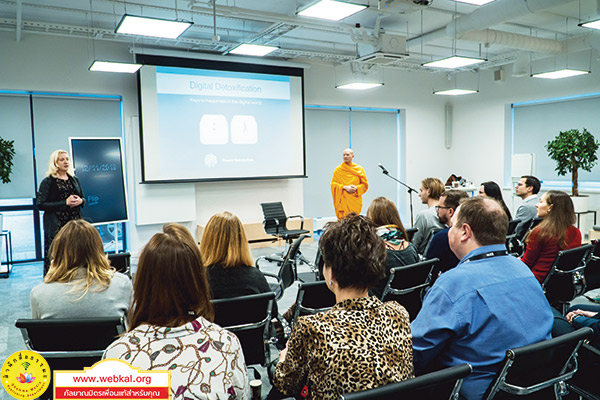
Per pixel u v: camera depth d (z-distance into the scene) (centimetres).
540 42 666
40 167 623
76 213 447
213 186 728
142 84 642
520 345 131
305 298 223
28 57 597
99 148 567
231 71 707
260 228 729
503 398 133
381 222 273
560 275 277
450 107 988
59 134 631
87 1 514
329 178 870
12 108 602
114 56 652
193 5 502
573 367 137
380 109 923
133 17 415
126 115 663
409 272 238
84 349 167
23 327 158
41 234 635
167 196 676
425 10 583
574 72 662
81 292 175
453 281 135
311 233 776
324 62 826
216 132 702
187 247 112
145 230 681
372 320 112
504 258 142
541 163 852
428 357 132
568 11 605
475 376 132
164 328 105
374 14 599
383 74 899
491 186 389
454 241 149
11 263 588
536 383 129
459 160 987
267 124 744
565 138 701
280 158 759
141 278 108
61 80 618
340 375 106
